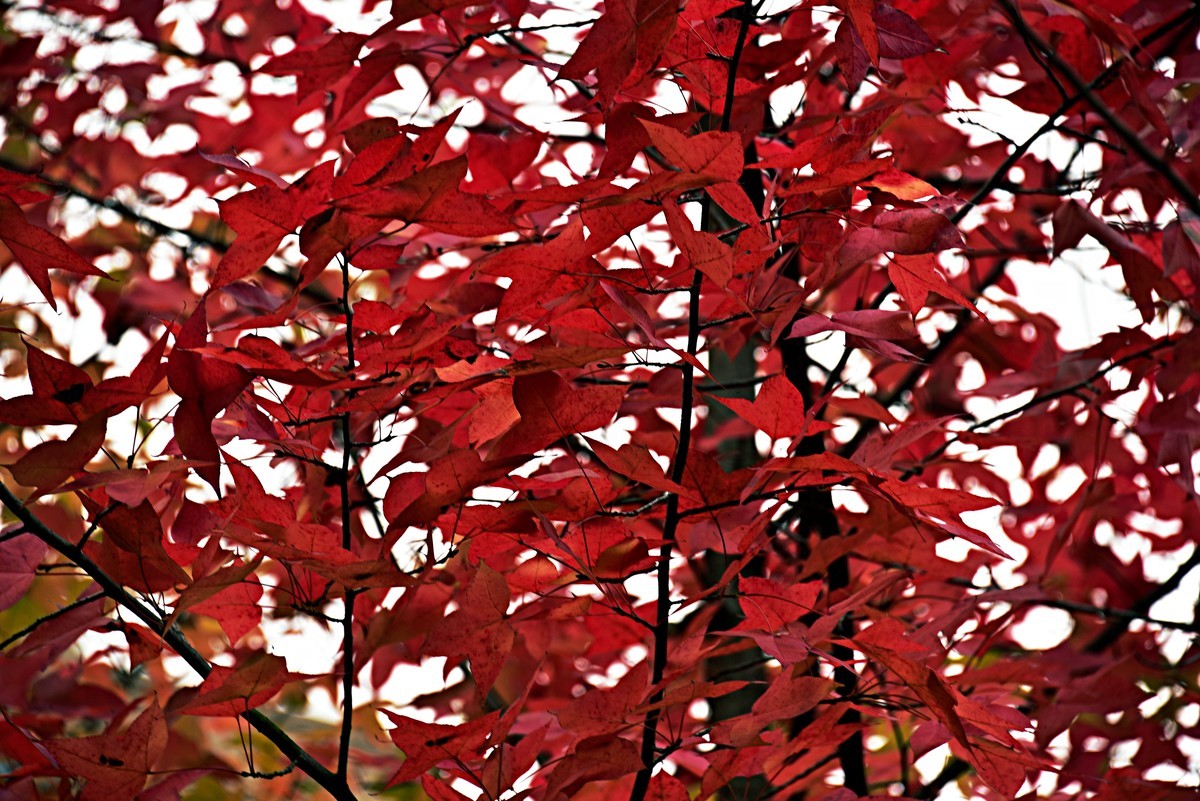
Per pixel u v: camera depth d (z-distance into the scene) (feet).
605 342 11.11
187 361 11.06
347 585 11.18
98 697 12.19
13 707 12.02
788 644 11.31
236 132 15.35
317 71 11.64
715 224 12.85
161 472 11.05
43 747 11.43
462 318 11.15
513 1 11.86
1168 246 12.19
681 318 12.95
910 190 11.25
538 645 12.55
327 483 11.80
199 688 11.48
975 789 12.73
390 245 11.14
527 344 11.14
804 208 11.35
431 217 11.03
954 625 11.96
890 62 12.31
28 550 11.64
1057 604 13.11
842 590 12.16
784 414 11.23
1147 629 14.44
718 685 11.03
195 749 12.63
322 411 11.63
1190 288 12.92
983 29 12.41
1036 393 13.12
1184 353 12.32
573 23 11.63
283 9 15.06
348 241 11.06
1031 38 12.09
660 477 11.13
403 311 11.27
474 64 12.89
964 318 14.55
